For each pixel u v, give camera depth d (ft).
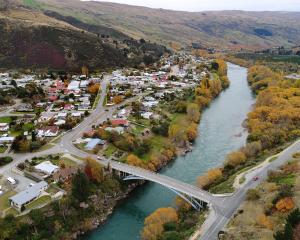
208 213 414.62
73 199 449.89
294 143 615.16
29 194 437.58
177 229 400.88
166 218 414.62
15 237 388.78
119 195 504.84
